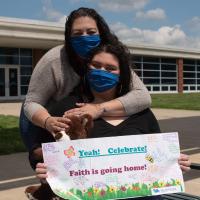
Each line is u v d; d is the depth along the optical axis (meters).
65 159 2.82
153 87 44.09
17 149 9.24
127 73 3.23
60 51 3.51
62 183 2.82
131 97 3.23
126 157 2.94
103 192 2.88
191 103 25.91
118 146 2.93
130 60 3.28
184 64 47.84
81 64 3.44
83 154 2.86
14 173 7.11
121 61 3.19
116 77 3.16
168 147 3.03
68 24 3.40
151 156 2.99
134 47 39.19
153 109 21.50
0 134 11.45
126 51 3.25
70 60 3.47
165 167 3.02
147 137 2.99
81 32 3.34
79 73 3.46
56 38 27.30
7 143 9.92
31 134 3.44
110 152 2.91
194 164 3.49
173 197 3.74
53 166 2.81
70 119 2.92
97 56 3.15
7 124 13.91
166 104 24.89
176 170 3.04
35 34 26.36
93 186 2.87
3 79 32.25
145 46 40.25
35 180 6.62
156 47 41.44
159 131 3.34
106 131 3.11
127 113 3.21
